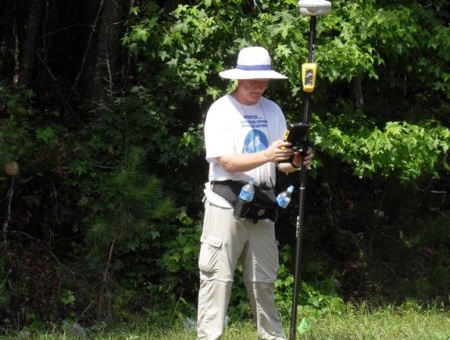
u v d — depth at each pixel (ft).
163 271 30.37
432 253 37.88
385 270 36.42
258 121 20.27
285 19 29.78
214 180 20.26
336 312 31.22
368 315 30.86
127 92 33.32
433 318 30.53
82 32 34.37
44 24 33.96
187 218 30.60
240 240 20.24
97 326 27.07
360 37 30.78
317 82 30.89
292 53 29.30
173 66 29.99
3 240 28.40
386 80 35.42
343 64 29.78
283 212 35.58
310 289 31.94
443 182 41.75
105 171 30.60
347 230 38.27
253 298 20.83
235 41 29.84
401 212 37.96
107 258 29.50
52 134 29.37
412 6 33.40
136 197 28.53
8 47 33.76
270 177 20.49
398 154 31.19
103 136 30.96
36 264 27.94
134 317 28.58
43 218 30.45
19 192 29.99
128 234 28.76
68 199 30.40
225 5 30.19
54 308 27.25
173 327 27.89
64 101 33.58
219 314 20.27
